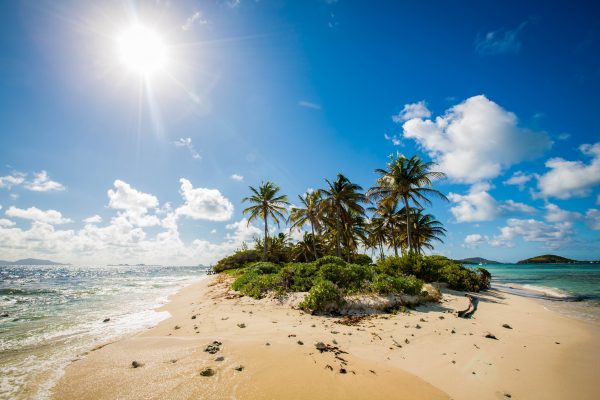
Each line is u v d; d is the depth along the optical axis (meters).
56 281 39.81
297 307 11.91
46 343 7.96
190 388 5.03
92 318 11.69
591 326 10.69
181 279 45.31
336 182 34.16
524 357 6.96
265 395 4.79
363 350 7.05
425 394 5.03
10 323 10.77
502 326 9.95
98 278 49.97
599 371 6.24
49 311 13.55
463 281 20.38
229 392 4.88
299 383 5.23
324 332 8.47
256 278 17.25
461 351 7.18
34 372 5.84
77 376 5.61
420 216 41.09
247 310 11.95
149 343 7.69
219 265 49.84
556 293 23.23
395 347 7.33
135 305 15.41
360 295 12.23
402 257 22.39
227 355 6.57
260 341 7.55
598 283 33.75
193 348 7.12
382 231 44.31
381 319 10.20
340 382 5.32
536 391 5.30
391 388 5.18
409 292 13.17
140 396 4.78
